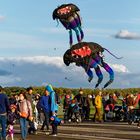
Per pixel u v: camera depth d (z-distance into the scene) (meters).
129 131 28.61
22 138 22.95
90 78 39.53
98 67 39.62
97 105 38.56
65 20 38.28
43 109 26.91
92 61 39.16
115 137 24.80
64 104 39.44
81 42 39.12
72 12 38.22
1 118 22.12
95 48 39.09
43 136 25.31
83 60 39.00
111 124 35.47
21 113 22.84
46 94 26.75
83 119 39.91
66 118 39.22
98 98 38.69
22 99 22.97
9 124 23.56
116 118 39.81
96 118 38.91
